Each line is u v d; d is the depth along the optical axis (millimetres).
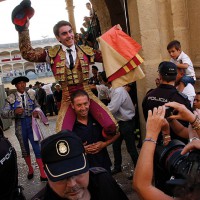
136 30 4430
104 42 2570
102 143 2572
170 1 4492
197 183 845
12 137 9258
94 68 8406
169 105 1515
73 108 2541
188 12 4539
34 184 4656
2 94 11445
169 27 4648
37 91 13789
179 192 869
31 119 4770
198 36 4453
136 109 5152
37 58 2555
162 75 2709
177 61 3812
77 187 1246
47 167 1236
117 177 4383
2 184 1873
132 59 2559
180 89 3566
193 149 1219
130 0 4453
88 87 2660
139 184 1239
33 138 4711
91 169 1469
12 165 1937
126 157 5246
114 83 2604
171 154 1369
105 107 2623
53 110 13703
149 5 4281
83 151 1298
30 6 2432
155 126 1353
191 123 1539
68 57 2537
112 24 7895
